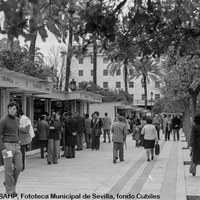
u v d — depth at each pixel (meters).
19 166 8.12
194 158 11.48
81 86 42.56
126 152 20.30
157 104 59.56
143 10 3.74
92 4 3.34
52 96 20.53
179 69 15.39
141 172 12.72
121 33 4.30
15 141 8.05
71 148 17.17
